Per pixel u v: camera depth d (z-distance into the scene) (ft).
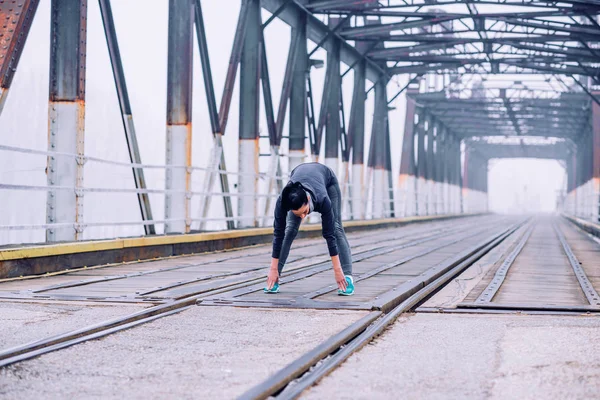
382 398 11.50
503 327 18.15
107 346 15.42
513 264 40.09
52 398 11.38
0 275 27.12
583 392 11.94
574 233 98.12
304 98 73.77
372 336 16.63
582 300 23.80
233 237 49.70
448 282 31.96
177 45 46.06
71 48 34.99
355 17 88.79
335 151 85.25
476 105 151.43
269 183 62.13
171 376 12.83
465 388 12.16
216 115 50.39
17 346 14.98
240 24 54.34
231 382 12.40
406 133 132.46
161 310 20.11
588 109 142.92
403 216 120.88
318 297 23.06
